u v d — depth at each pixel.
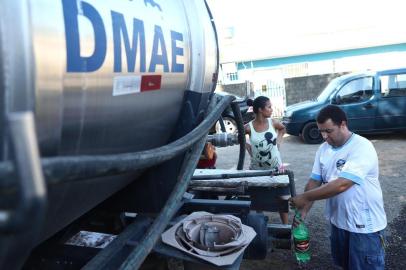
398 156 6.83
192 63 1.94
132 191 1.97
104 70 1.15
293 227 2.39
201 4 2.26
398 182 5.29
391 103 8.18
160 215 1.54
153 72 1.50
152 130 1.70
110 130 1.31
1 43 0.74
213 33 2.37
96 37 1.10
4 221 0.57
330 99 8.56
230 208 2.30
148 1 1.51
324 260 3.28
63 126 1.04
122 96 1.29
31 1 0.85
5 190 0.59
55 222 1.33
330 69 20.42
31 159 0.57
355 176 2.15
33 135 0.57
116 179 1.58
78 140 1.14
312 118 8.67
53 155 0.99
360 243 2.24
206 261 1.57
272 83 14.32
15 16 0.76
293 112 8.90
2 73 0.75
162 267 1.95
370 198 2.21
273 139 3.66
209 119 1.99
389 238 3.61
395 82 8.16
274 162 3.67
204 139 2.04
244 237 1.74
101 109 1.19
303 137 8.81
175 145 1.47
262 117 3.66
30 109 0.79
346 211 2.28
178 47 1.75
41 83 0.87
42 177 0.58
